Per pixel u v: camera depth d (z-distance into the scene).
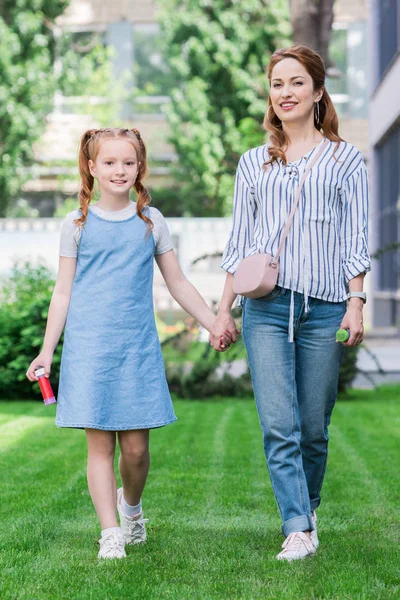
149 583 4.29
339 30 31.47
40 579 4.36
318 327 4.86
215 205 30.92
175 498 6.44
